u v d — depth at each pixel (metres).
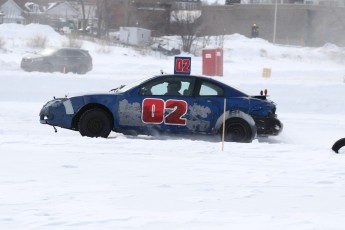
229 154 17.97
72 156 16.67
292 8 132.38
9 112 28.08
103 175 14.11
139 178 13.89
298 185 13.70
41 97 35.69
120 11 123.62
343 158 17.64
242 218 10.16
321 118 31.22
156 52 93.31
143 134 21.45
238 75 64.19
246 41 116.44
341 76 70.06
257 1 151.62
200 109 21.33
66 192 12.08
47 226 9.35
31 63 54.84
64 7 133.75
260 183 13.77
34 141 18.91
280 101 36.28
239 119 21.45
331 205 11.65
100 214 10.21
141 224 9.60
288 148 19.16
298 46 124.88
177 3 123.25
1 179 13.28
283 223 9.81
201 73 64.38
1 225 9.37
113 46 89.00
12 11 131.38
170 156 17.33
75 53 57.03
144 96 21.27
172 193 12.34
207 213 10.52
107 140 19.34
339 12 131.38
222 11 136.00
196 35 106.19
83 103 21.12
